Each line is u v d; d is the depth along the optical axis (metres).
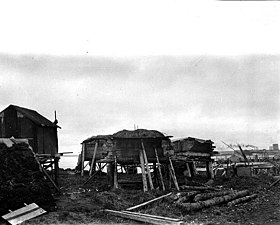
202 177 36.12
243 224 16.06
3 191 17.48
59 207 19.19
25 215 16.81
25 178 18.80
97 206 19.70
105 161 26.56
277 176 35.62
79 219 16.64
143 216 16.52
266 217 17.95
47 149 25.55
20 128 24.56
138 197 22.52
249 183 31.67
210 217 17.95
